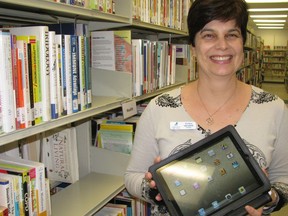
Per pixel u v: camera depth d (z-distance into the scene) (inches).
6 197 41.4
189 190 37.5
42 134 64.4
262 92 45.4
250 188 37.6
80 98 53.2
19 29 43.4
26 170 44.8
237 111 43.5
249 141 42.2
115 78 70.9
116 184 68.5
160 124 45.6
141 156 48.2
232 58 42.3
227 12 40.2
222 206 36.7
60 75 47.3
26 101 40.4
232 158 39.3
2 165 46.5
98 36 71.0
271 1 287.0
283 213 115.9
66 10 47.4
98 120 76.0
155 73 85.8
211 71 42.1
